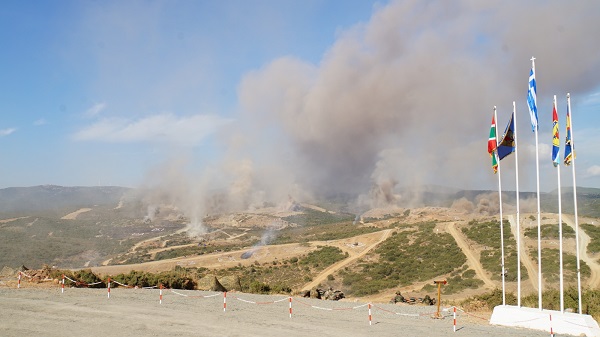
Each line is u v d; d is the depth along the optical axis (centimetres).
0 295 2277
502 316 1942
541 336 1705
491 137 2208
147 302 2261
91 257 11625
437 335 1678
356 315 2103
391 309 2333
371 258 8175
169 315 1925
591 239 6644
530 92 2064
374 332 1703
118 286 3059
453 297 4509
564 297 2409
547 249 6331
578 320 1789
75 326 1677
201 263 9950
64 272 3066
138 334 1580
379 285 6022
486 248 7281
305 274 7600
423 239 8900
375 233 11175
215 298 2525
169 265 9744
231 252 11456
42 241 12738
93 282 3003
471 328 1833
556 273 5009
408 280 6212
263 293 3238
